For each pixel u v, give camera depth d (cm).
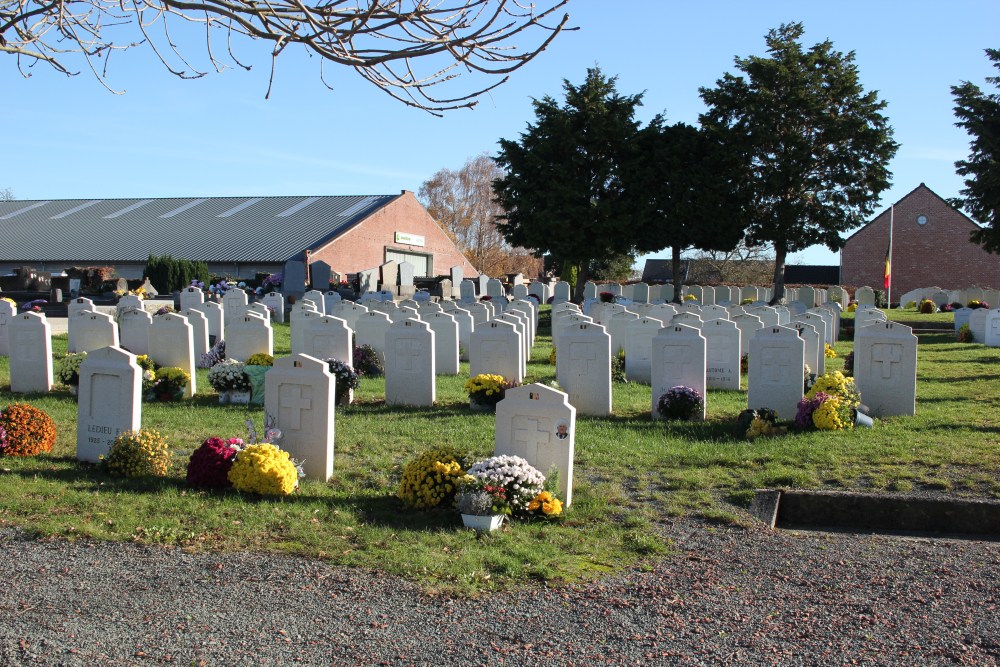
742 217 4172
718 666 516
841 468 1011
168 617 566
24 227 6531
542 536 761
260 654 517
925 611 604
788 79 4075
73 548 693
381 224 6191
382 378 1783
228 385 1430
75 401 1449
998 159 4194
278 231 5969
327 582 634
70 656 506
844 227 4256
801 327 1898
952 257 6588
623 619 584
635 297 4691
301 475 937
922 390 1700
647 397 1595
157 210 6694
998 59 4212
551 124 4072
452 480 825
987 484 935
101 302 3859
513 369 1580
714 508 867
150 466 933
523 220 4156
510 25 427
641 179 4084
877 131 4112
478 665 512
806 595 633
